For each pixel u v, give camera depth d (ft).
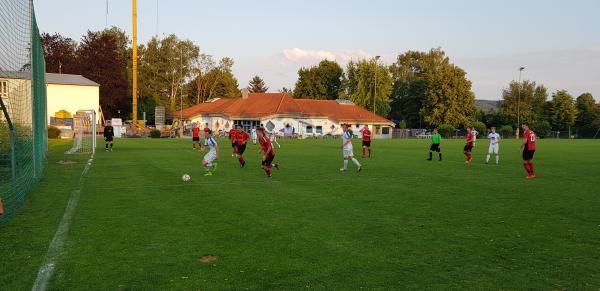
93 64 211.82
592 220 28.48
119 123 172.04
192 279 17.37
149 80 271.90
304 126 196.03
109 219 27.37
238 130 58.34
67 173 50.44
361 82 250.57
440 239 23.61
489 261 20.03
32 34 39.37
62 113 173.78
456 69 252.01
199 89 290.15
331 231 25.00
